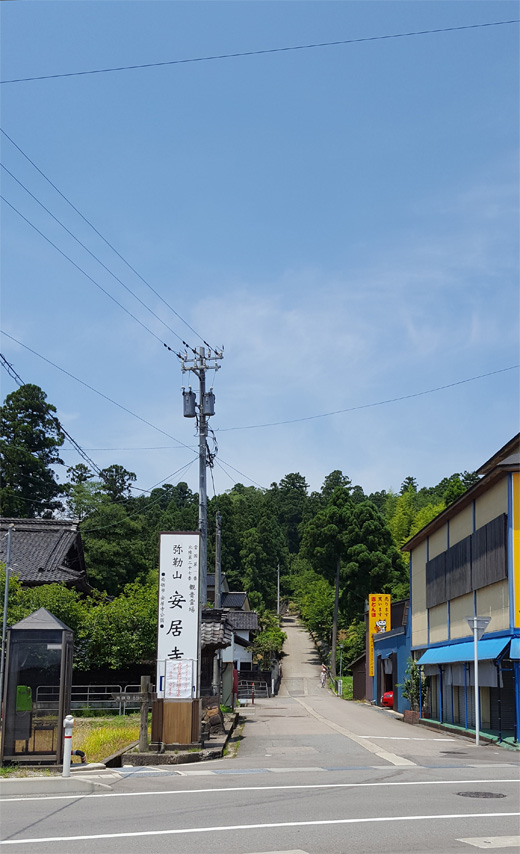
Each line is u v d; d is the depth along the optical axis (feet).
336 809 29.12
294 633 281.95
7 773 38.09
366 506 206.18
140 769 42.70
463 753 52.49
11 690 41.37
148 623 89.15
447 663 76.64
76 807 29.99
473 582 70.90
